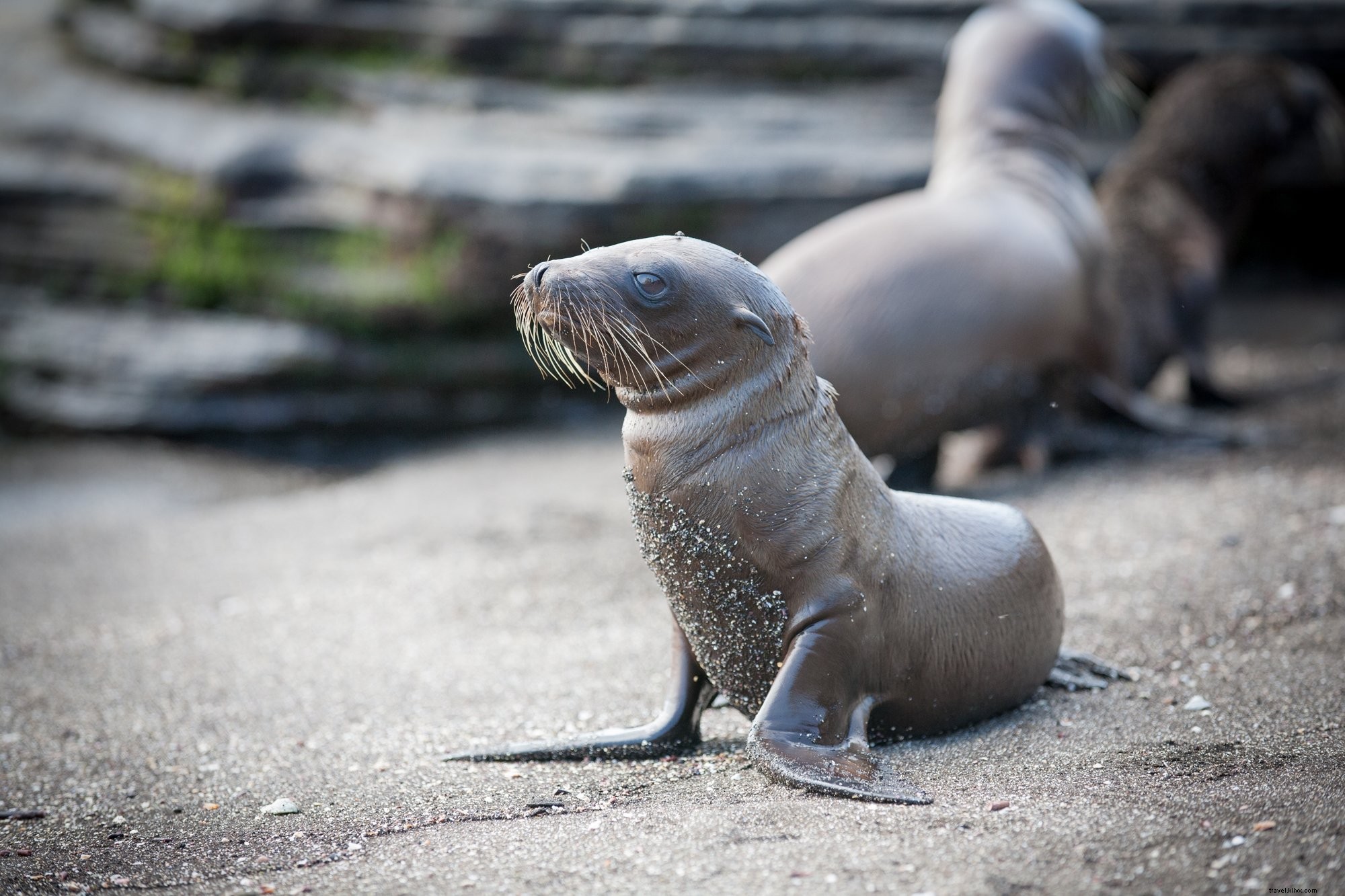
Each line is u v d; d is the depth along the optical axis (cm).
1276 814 623
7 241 2195
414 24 2175
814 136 2058
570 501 1581
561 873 621
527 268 1942
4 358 2125
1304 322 2172
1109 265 1600
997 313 1369
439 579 1289
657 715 827
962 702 798
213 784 809
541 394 2081
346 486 1822
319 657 1071
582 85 2156
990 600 788
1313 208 2266
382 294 1984
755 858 617
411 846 676
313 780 802
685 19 2145
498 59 2167
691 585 746
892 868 598
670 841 645
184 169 2091
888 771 714
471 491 1683
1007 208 1454
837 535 725
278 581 1334
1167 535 1205
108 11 2411
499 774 783
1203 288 1798
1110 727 794
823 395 754
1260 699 820
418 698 952
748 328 716
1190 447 1545
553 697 932
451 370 2020
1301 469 1391
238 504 1772
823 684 722
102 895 646
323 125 2133
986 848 612
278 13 2198
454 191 1922
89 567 1459
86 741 905
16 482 1912
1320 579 1028
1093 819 640
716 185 1938
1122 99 1800
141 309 2133
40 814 775
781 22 2145
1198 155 1859
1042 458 1515
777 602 733
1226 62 1922
